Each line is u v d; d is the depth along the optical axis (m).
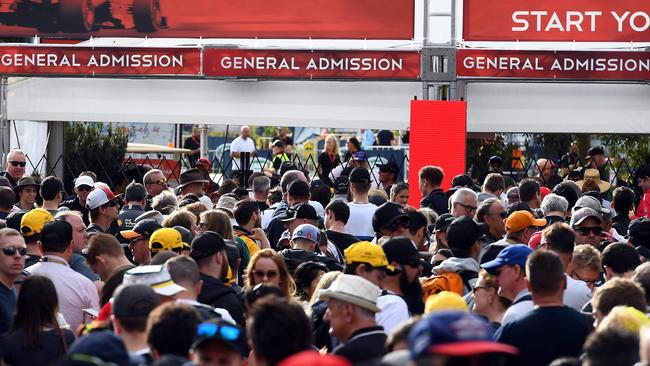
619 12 53.25
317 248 31.20
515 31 53.56
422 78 52.78
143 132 89.38
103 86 56.09
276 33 54.62
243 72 53.84
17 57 55.00
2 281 25.11
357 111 54.78
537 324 19.52
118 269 24.45
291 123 55.16
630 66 52.25
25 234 29.56
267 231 38.88
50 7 55.19
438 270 26.52
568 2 53.38
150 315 17.69
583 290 24.98
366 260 22.36
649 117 53.84
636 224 30.61
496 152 62.62
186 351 17.31
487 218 33.09
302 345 15.66
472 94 54.53
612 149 68.19
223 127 112.94
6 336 22.11
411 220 30.47
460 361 10.92
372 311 19.48
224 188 46.44
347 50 53.25
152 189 45.72
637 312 17.48
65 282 26.50
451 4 52.62
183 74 54.28
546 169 55.88
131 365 15.43
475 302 23.03
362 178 38.53
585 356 15.84
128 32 55.16
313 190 43.16
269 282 25.75
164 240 26.91
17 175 47.81
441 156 51.97
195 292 21.92
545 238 26.22
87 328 20.69
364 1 54.03
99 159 61.09
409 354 11.69
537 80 52.62
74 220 30.16
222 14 54.81
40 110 56.38
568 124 54.25
